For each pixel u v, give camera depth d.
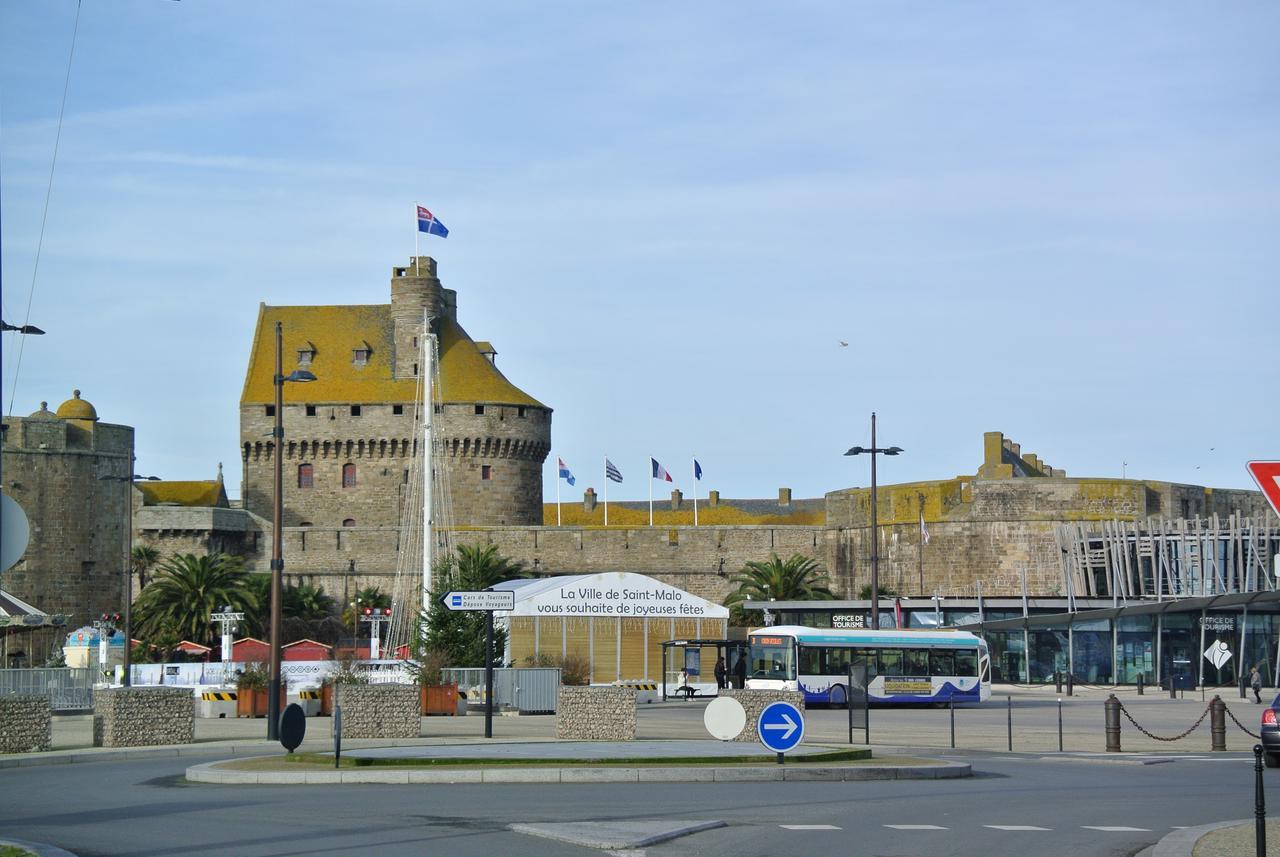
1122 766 33.06
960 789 26.70
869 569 118.81
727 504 192.00
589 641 76.12
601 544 124.69
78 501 116.00
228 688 55.19
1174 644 84.38
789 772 28.00
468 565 109.25
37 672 53.72
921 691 63.06
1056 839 20.25
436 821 21.28
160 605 106.88
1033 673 88.75
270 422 137.75
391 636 97.50
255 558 128.12
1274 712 31.80
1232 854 18.36
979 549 112.81
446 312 145.50
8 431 114.44
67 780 28.00
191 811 22.58
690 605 76.38
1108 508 110.56
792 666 62.44
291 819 21.55
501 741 36.19
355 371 139.62
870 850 19.02
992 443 126.62
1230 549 95.25
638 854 18.38
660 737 39.16
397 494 136.25
